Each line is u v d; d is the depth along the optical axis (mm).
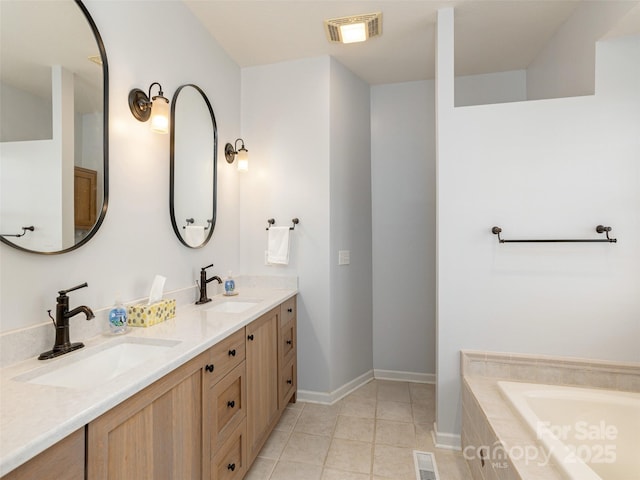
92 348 1187
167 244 1788
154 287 1564
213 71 2256
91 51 1309
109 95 1408
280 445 1954
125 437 897
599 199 1786
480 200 1931
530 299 1871
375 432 2090
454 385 1958
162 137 1747
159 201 1725
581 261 1811
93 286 1337
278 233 2471
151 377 963
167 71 1780
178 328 1438
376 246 2980
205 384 1275
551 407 1601
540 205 1854
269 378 1958
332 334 2496
